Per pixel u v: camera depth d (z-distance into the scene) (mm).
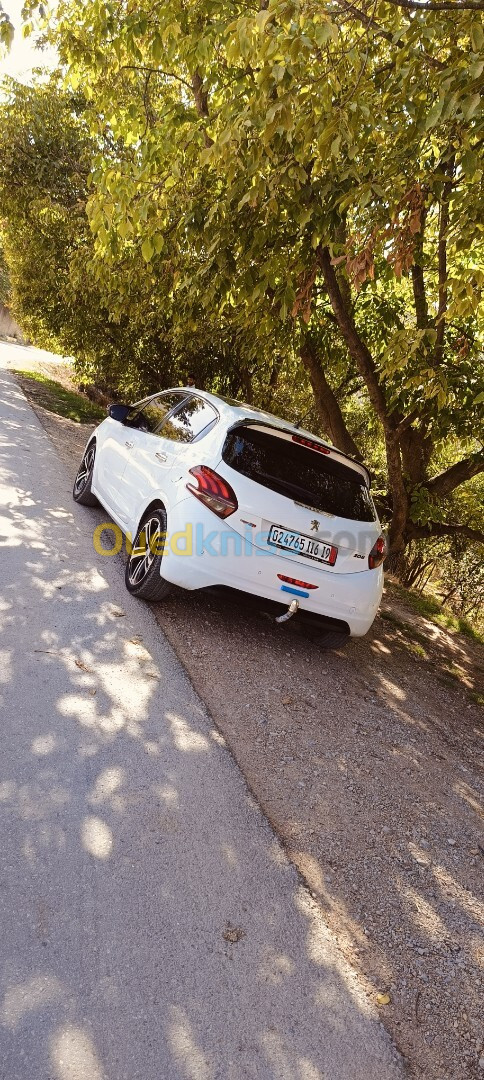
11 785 2617
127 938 2115
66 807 2588
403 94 4477
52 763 2812
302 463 4566
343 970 2281
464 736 4715
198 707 3686
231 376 14391
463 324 8125
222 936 2242
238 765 3273
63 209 13141
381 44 5453
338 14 4246
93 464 6715
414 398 8102
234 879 2514
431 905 2760
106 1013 1860
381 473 13398
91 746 3008
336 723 4141
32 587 4500
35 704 3188
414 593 10281
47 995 1858
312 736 3852
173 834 2633
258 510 4285
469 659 7180
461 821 3500
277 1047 1925
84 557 5371
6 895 2133
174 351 13789
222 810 2883
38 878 2230
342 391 14055
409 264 5086
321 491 4555
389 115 4867
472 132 4016
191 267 7418
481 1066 2084
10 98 13461
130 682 3688
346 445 10758
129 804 2717
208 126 5926
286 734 3758
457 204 4730
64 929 2078
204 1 4984
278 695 4215
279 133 4523
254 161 4680
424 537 10977
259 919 2367
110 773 2867
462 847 3258
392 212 4844
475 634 8883
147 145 5992
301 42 3623
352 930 2480
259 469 4379
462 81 3789
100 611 4461
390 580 10375
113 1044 1783
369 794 3453
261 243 6008
